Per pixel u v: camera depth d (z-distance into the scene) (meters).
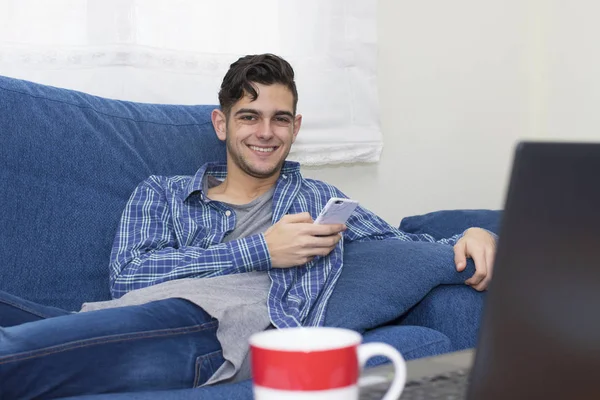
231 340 1.25
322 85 2.18
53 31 1.86
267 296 1.44
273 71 1.70
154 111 1.80
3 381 0.98
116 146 1.67
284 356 0.50
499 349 0.53
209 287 1.39
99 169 1.63
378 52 2.38
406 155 2.45
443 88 2.52
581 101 2.56
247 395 1.06
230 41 2.06
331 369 0.51
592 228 0.51
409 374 0.71
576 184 0.51
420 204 2.49
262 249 1.48
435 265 1.49
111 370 1.09
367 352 0.57
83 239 1.57
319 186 1.84
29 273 1.50
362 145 2.25
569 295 0.52
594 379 0.51
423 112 2.48
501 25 2.64
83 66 1.88
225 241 1.66
